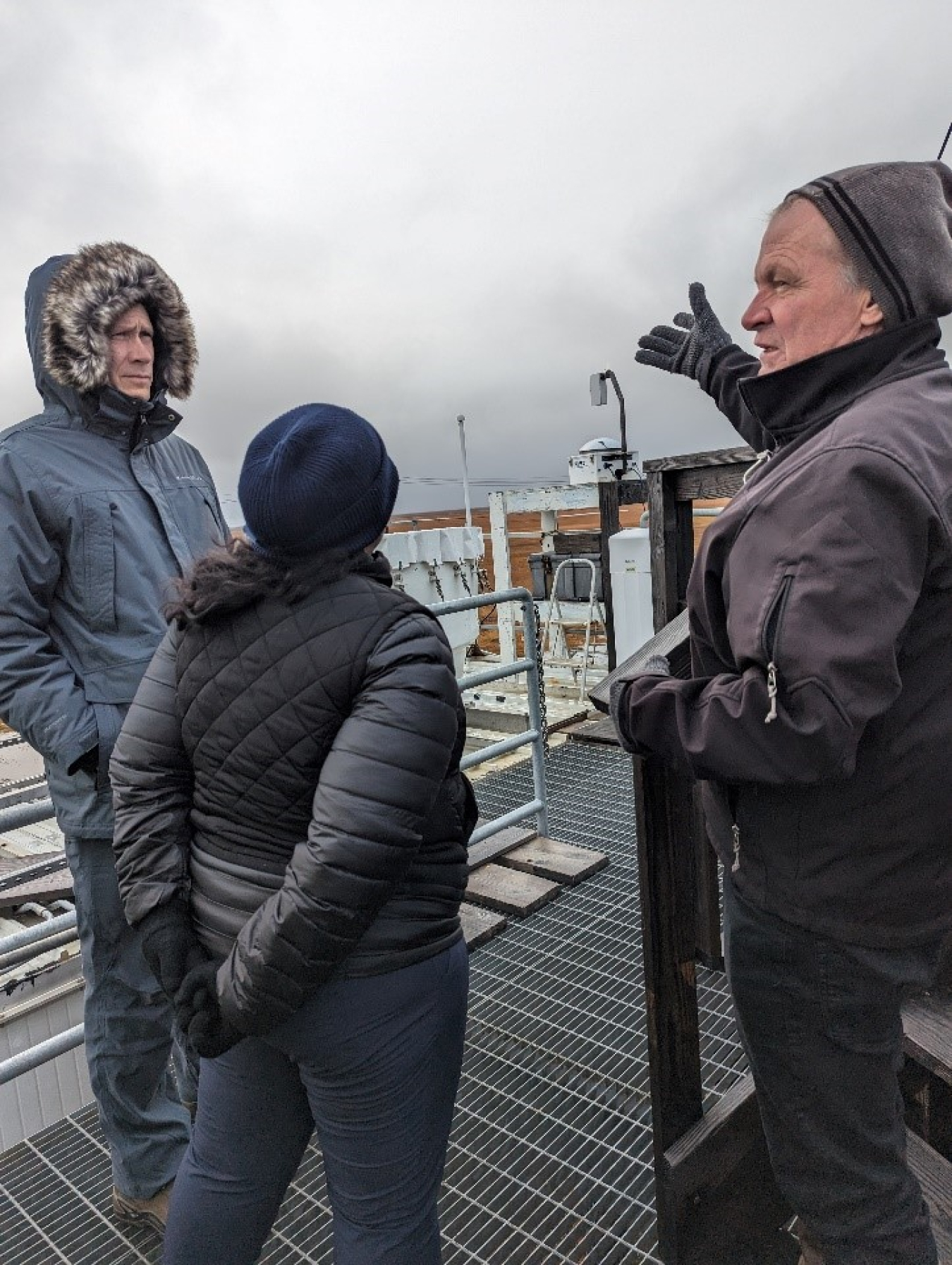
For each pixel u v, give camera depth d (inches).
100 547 66.7
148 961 48.5
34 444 66.4
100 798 66.9
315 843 41.0
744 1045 49.4
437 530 239.3
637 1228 70.3
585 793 174.9
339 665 43.2
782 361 44.4
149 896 48.5
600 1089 87.2
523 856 140.9
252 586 44.5
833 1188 46.6
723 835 46.6
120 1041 70.9
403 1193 48.6
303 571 44.3
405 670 43.0
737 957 47.1
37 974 114.6
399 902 46.6
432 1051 48.3
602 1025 97.7
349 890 40.7
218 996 44.3
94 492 66.9
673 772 55.8
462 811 50.3
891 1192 45.8
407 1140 48.2
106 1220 77.4
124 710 67.5
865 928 41.7
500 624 266.7
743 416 60.5
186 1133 76.3
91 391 67.2
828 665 35.7
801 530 37.6
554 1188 75.1
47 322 65.8
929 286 40.1
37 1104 113.9
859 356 40.4
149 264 69.9
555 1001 103.0
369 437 45.1
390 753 41.4
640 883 55.3
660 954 55.8
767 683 38.0
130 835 49.3
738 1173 61.2
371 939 45.6
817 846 41.6
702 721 40.8
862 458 36.7
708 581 44.2
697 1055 58.7
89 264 66.6
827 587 36.1
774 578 38.0
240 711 44.7
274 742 44.0
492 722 235.0
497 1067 91.5
